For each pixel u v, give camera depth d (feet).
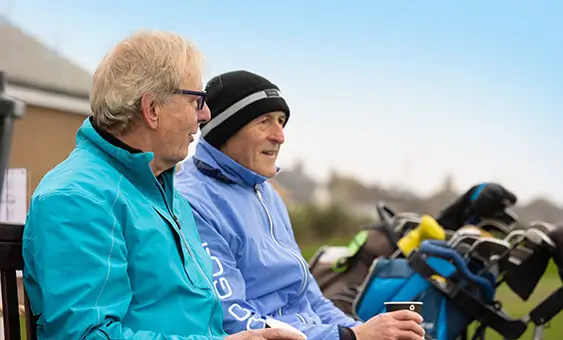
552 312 11.55
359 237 12.05
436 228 11.68
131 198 6.22
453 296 10.96
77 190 5.86
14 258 5.98
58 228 5.70
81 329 5.56
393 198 56.49
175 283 6.22
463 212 12.86
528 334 17.52
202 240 7.82
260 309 8.21
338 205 47.91
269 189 9.25
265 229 8.68
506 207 12.82
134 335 5.80
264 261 8.29
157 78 6.37
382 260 11.28
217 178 8.48
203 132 8.63
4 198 9.87
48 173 6.26
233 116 8.48
